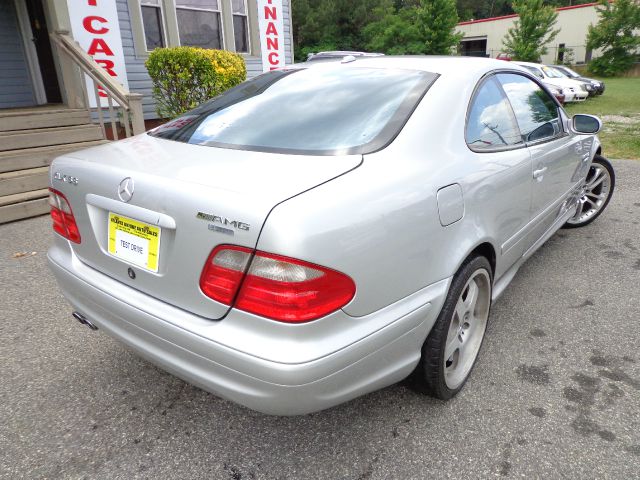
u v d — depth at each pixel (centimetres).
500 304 317
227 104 243
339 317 153
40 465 191
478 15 6519
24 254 399
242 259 146
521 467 189
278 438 205
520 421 213
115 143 229
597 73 3312
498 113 253
